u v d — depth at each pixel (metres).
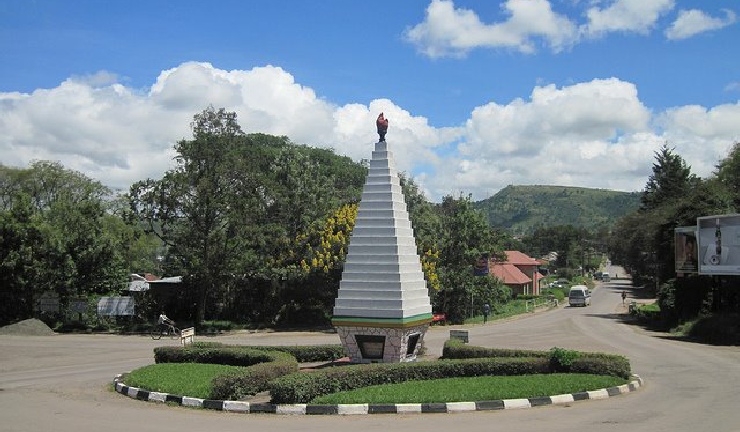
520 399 13.56
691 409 12.98
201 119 40.12
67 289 40.88
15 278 39.09
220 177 40.06
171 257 41.03
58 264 40.59
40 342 33.00
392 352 19.20
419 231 46.62
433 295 44.25
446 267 48.97
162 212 39.44
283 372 16.05
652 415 12.35
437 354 24.88
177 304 43.50
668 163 70.94
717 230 33.44
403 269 19.47
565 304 72.38
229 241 39.88
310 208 44.59
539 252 140.12
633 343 30.08
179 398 14.50
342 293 19.73
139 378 17.09
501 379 15.95
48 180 54.62
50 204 52.41
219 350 20.67
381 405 13.21
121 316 41.78
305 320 44.78
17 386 18.25
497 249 54.06
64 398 15.73
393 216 19.72
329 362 20.95
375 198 20.06
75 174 55.88
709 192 41.59
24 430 11.55
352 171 76.62
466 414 12.85
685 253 37.62
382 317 19.09
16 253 39.00
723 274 33.22
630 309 52.97
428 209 51.19
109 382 18.86
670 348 27.62
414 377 16.42
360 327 19.38
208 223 39.78
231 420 12.55
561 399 13.91
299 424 12.08
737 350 26.67
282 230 42.56
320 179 46.97
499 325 45.50
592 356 17.45
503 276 77.75
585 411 12.88
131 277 54.72
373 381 15.65
